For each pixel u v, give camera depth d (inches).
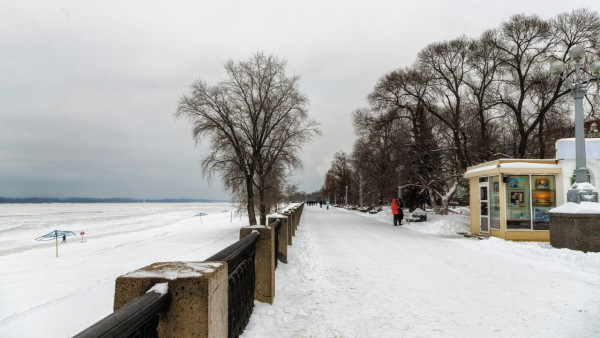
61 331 275.6
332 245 496.4
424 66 1091.3
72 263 611.2
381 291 249.1
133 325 64.7
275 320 190.1
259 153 1032.8
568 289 250.7
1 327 285.6
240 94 1020.5
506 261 366.9
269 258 219.1
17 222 2192.4
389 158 1592.0
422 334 170.4
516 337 165.8
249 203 1008.2
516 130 1185.4
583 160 416.5
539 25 919.7
